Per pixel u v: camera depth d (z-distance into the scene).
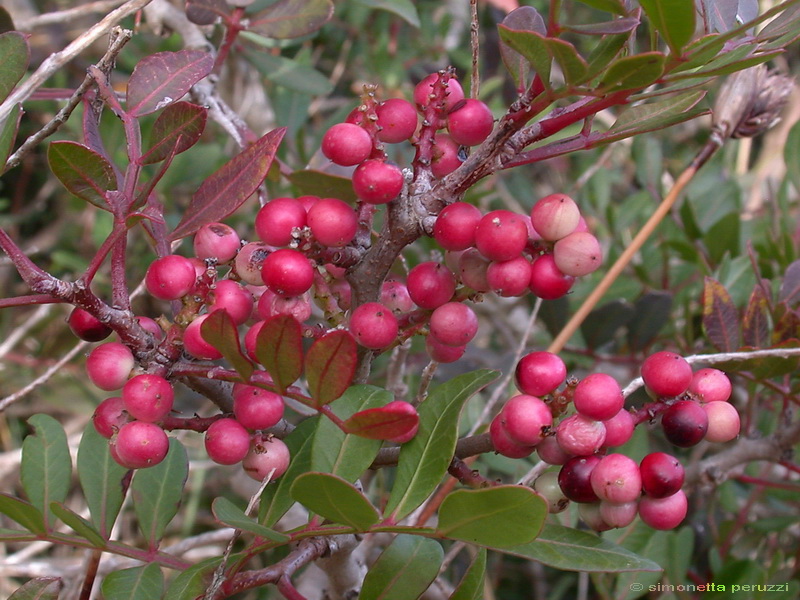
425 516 0.15
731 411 0.11
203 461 0.22
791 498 0.19
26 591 0.11
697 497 0.20
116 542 0.11
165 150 0.11
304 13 0.17
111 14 0.12
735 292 0.19
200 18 0.16
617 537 0.16
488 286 0.10
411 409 0.09
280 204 0.10
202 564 0.10
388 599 0.11
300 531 0.11
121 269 0.10
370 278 0.11
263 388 0.10
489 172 0.10
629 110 0.11
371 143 0.10
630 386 0.13
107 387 0.10
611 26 0.09
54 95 0.16
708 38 0.09
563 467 0.10
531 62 0.09
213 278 0.10
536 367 0.10
